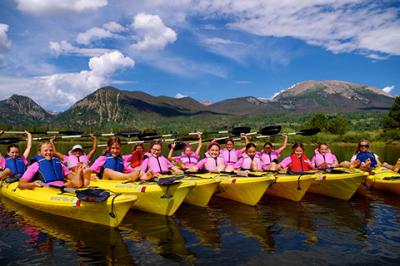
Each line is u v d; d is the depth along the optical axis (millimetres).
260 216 8484
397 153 31578
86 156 11523
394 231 7426
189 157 12477
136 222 7879
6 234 7055
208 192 9094
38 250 6281
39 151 9156
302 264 5840
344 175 9852
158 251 6293
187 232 7281
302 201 10047
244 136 13859
